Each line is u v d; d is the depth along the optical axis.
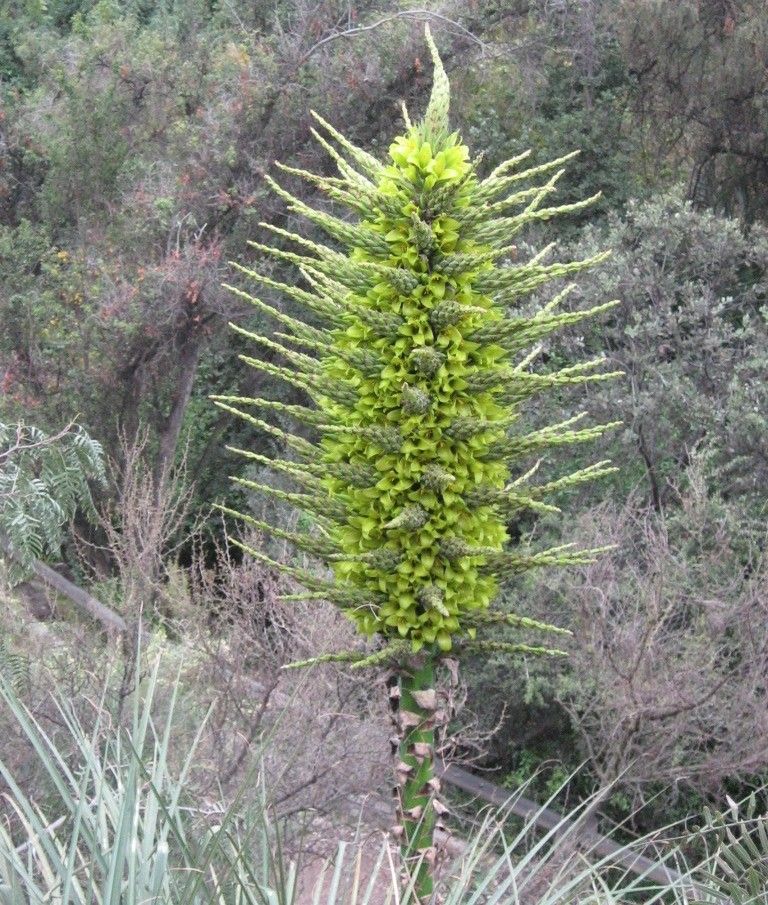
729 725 8.23
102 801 3.35
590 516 9.30
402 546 4.17
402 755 4.31
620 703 8.11
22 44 17.17
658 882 7.65
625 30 15.66
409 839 4.24
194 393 15.93
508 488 4.31
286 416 15.63
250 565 7.98
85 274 14.38
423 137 4.23
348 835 6.30
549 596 9.47
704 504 9.54
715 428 10.83
